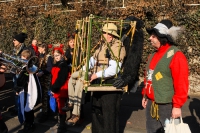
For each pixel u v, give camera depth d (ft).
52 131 16.74
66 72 16.21
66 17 32.53
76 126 17.52
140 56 12.23
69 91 15.62
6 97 23.98
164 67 9.97
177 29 10.12
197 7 25.39
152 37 10.44
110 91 12.65
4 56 13.29
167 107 10.18
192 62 25.54
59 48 16.65
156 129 10.78
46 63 17.75
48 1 35.17
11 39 37.45
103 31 12.38
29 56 15.28
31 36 35.63
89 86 11.73
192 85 25.66
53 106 17.12
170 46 10.18
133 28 12.22
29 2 36.24
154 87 10.33
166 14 26.37
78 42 13.75
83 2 31.48
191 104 21.91
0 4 38.70
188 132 9.50
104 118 12.69
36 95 15.70
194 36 25.27
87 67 11.53
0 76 13.66
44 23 34.32
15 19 37.01
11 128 17.35
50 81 17.69
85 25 12.74
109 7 30.17
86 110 21.06
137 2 28.37
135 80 13.01
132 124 17.84
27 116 16.22
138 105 22.03
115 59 11.97
